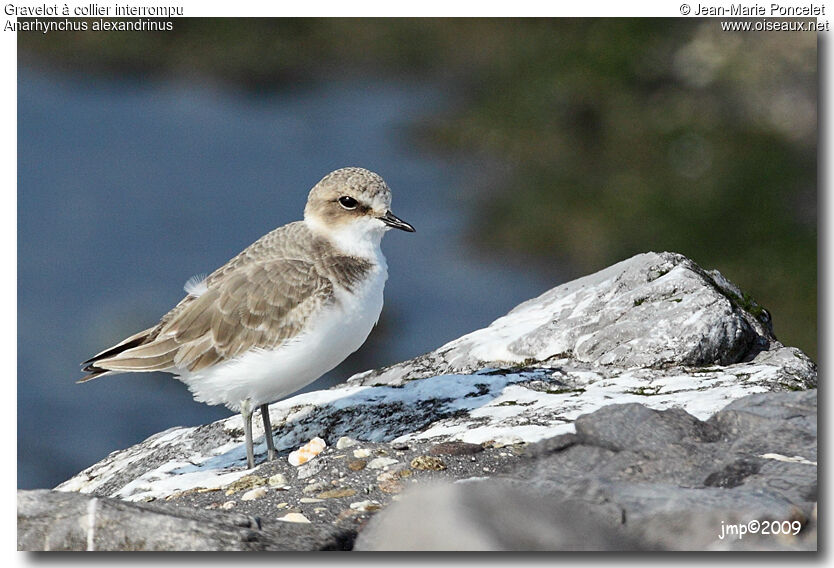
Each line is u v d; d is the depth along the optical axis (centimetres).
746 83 2311
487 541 436
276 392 720
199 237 2100
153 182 2342
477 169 2419
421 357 859
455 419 699
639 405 584
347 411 753
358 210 743
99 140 2555
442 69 2938
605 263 2081
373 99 2845
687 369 739
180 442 777
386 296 1941
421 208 2273
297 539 498
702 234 2062
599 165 2311
